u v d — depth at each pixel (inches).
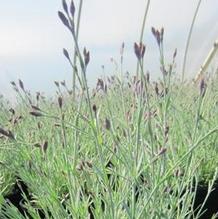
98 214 12.6
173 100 18.9
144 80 10.1
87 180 13.0
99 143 10.4
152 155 10.9
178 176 12.5
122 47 13.0
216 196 18.9
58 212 12.6
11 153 18.1
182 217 12.3
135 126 12.7
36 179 14.6
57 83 16.6
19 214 13.1
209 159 20.8
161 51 10.9
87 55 9.3
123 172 12.6
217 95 24.5
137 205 11.7
